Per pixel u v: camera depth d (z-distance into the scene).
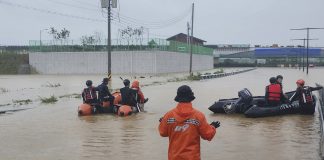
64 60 73.00
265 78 51.22
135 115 17.16
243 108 17.00
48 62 73.88
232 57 141.00
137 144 11.28
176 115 5.72
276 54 135.75
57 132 13.37
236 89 31.41
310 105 16.44
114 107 17.58
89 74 69.75
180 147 5.67
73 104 22.08
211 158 9.61
